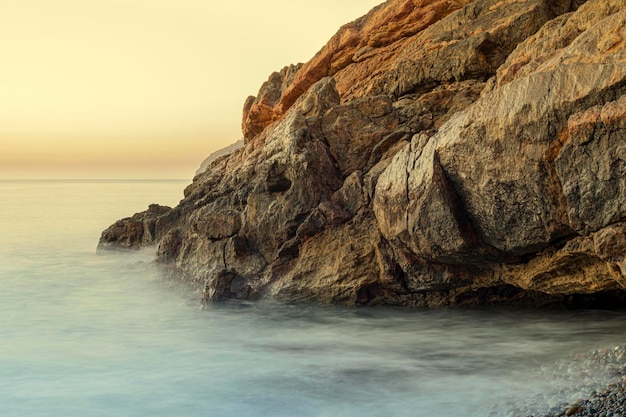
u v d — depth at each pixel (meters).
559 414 10.38
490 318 18.62
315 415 12.16
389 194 17.69
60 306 22.59
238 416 12.32
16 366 15.65
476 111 15.12
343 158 22.20
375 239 19.42
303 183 21.23
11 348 17.27
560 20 19.39
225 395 13.44
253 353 16.34
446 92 23.03
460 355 15.30
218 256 22.72
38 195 139.38
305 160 21.05
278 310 20.75
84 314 21.27
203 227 23.55
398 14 31.22
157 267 26.70
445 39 26.22
